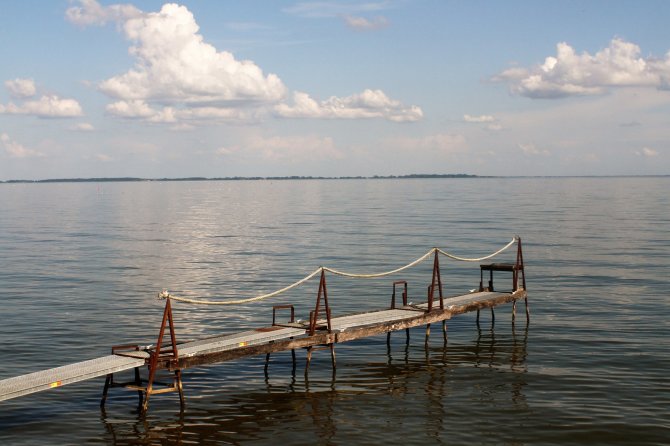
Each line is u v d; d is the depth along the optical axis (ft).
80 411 63.87
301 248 190.70
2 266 156.97
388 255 173.47
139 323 98.68
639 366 76.69
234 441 57.31
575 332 93.09
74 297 118.52
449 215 316.81
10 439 57.31
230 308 110.52
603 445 56.03
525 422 60.95
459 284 133.08
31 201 554.87
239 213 366.84
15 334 91.15
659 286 125.49
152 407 65.05
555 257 165.89
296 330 74.59
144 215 356.79
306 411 64.34
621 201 439.63
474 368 78.28
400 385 72.23
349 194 653.71
